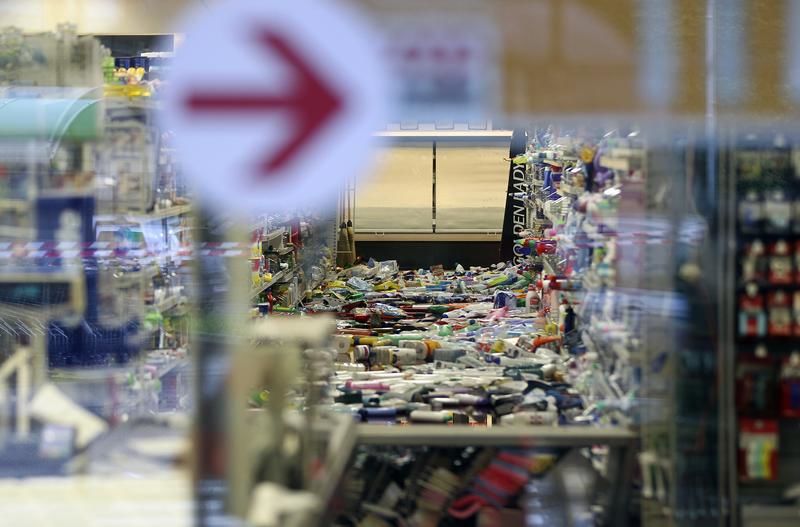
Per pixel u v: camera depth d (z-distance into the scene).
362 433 5.66
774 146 5.45
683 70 5.40
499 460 5.64
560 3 5.12
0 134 6.49
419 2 4.74
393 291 16.73
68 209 6.58
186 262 6.63
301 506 4.62
